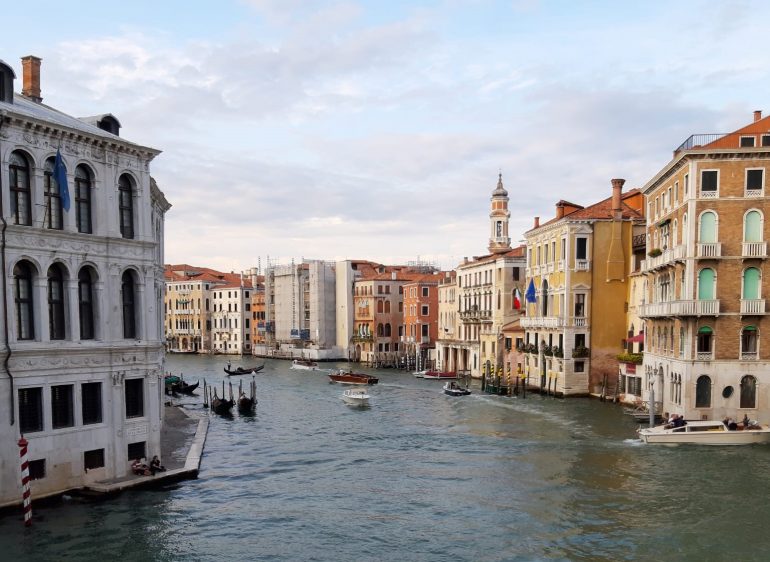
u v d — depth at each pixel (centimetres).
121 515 2044
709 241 3238
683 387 3259
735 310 3222
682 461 2716
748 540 1877
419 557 1812
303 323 10181
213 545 1884
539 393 5078
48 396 2059
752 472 2538
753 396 3234
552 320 4859
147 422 2375
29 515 1919
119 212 2284
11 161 1984
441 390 5588
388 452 3091
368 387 5903
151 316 2372
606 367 4678
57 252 2072
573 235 4666
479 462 2841
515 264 6003
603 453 2900
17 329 2000
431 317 8294
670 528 1977
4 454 1948
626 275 4644
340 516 2145
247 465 2808
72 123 2259
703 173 3238
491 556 1812
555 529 1998
